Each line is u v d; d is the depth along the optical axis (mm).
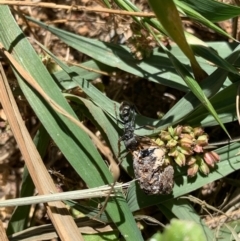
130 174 164
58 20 185
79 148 154
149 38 169
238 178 176
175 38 133
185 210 166
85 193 149
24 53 157
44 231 163
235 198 172
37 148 168
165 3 124
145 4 190
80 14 193
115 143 162
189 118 162
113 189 151
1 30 159
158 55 173
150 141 159
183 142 155
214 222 171
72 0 192
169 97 187
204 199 179
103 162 155
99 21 191
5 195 190
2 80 155
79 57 192
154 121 164
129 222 155
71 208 175
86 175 153
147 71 172
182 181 163
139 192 162
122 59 173
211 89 154
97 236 163
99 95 164
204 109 161
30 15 193
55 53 192
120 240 163
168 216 167
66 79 172
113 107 163
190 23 189
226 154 163
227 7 148
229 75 159
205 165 160
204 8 151
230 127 179
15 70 157
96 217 159
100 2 174
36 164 153
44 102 154
